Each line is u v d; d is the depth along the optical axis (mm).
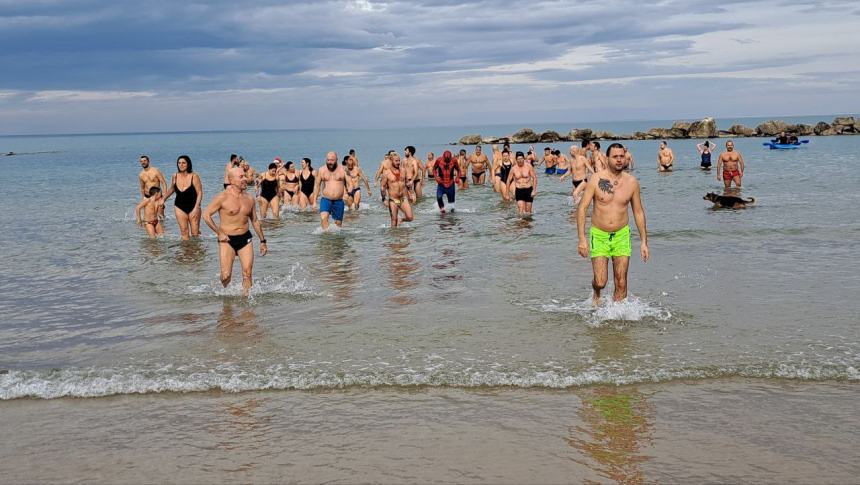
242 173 9625
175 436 5082
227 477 4434
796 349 6676
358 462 4590
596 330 7469
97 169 54594
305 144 128625
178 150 108438
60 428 5281
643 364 6348
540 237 14078
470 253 12516
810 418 5145
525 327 7645
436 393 5809
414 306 8719
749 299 8664
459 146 92812
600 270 8258
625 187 8141
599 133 89625
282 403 5672
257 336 7535
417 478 4352
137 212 18469
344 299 9195
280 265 11719
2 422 5426
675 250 12180
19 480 4465
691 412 5293
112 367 6609
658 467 4434
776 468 4395
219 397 5840
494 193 24953
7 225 18547
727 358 6461
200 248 13938
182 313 8641
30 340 7656
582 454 4633
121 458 4746
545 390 5816
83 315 8727
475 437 4938
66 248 14320
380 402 5645
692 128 87125
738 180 23266
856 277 9766
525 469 4438
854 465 4418
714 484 4211
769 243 12672
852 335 7078
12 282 10914
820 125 81938
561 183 28453
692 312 8086
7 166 63188
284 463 4605
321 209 15812
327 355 6820
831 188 22422
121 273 11438
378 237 14805
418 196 23641
